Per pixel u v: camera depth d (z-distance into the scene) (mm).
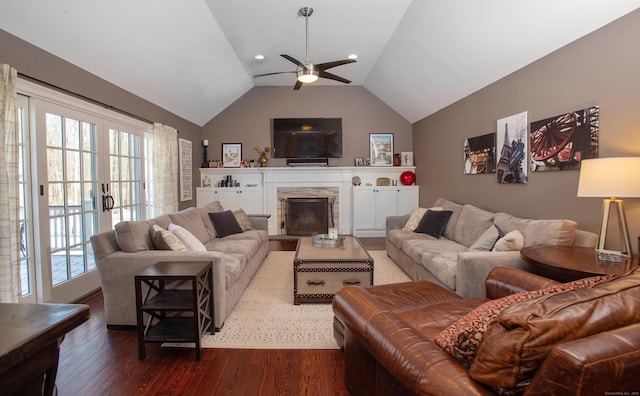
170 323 2398
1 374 639
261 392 1849
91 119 3520
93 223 3588
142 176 4504
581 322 855
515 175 3588
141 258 2525
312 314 2846
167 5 3256
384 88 6199
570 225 2545
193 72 4727
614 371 730
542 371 779
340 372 2039
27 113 2791
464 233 3797
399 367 1114
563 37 2822
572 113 2795
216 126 6762
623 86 2369
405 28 4098
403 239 4039
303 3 3609
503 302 1136
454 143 5066
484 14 3127
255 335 2484
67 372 2023
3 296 2389
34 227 2867
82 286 3385
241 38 4449
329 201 6715
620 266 1943
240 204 6605
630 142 2336
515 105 3586
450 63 4211
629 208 2387
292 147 6699
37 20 2594
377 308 1456
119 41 3309
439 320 1676
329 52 4988
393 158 6852
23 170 2787
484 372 921
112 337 2467
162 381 1942
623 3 2287
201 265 2363
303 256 3131
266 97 6773
